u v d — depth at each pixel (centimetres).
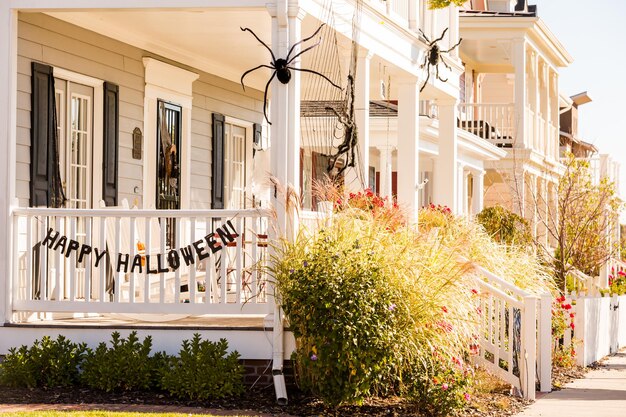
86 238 1105
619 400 1177
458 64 1825
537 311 1306
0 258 1107
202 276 1277
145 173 1396
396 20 1519
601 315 1722
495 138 2880
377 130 1945
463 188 2631
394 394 1091
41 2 1120
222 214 1098
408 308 1038
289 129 1109
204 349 1041
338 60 1384
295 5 1112
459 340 1114
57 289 1108
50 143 1202
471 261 1097
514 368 1215
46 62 1204
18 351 1072
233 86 1650
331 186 1209
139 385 1037
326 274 1023
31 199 1173
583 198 2020
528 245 1859
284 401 1024
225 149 1656
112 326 1091
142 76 1388
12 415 874
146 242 1103
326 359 998
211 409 981
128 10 1131
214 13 1223
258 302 1092
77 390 1030
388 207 1284
